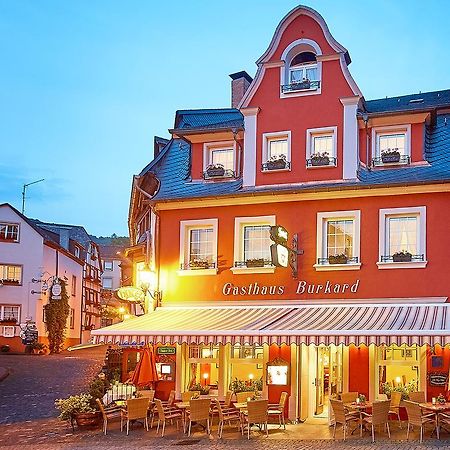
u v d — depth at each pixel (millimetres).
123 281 38438
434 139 23844
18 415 24703
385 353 21844
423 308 21328
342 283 22594
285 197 23438
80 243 69625
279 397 22297
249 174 24328
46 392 30453
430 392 21109
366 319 20219
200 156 25578
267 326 20141
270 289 23344
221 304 23844
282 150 24328
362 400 19984
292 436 19578
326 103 23859
